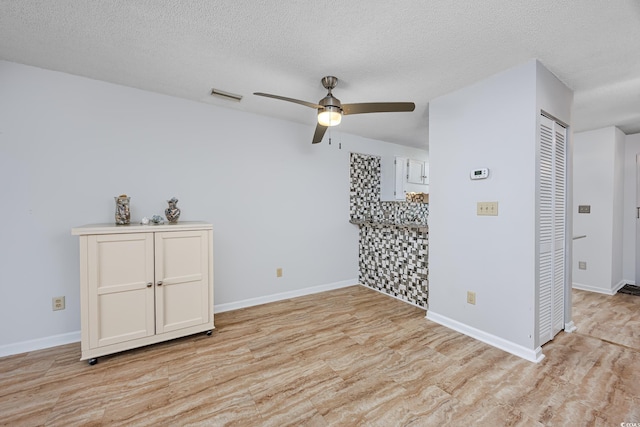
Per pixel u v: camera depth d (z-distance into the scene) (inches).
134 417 58.7
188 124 109.6
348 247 159.8
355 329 101.3
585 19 61.3
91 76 90.6
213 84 95.9
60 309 88.8
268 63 81.5
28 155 84.2
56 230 88.0
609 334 96.2
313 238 145.4
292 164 137.0
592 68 82.6
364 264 160.6
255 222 126.5
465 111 95.3
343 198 156.9
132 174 99.4
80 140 91.0
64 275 89.2
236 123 120.4
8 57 79.3
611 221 139.6
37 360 79.5
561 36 67.6
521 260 81.3
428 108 113.8
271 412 60.4
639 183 151.8
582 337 94.0
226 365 77.9
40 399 63.6
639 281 153.3
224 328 102.0
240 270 123.0
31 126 84.4
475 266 93.2
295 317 112.5
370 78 89.7
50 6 58.4
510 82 83.0
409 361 80.0
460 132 96.8
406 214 156.3
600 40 68.9
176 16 61.6
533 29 65.1
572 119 97.4
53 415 58.9
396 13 59.9
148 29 66.3
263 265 129.3
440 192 104.3
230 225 120.0
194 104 110.7
